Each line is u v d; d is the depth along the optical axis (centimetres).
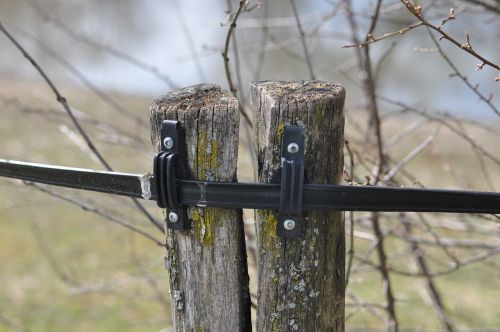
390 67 1312
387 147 575
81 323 811
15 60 1856
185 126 247
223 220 255
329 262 257
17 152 1207
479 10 513
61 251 960
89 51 1797
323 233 252
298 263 252
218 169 249
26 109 528
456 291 809
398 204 242
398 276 798
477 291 809
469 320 679
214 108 245
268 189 241
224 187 244
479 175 1005
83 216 1066
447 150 1107
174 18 1623
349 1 559
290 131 238
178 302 270
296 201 238
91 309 842
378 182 444
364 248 751
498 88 1256
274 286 255
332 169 249
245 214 567
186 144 249
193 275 263
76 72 533
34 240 998
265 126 247
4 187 1079
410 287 779
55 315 829
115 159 1025
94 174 275
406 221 498
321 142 243
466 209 244
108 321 811
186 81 1379
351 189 240
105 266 898
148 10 1623
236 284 264
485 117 1205
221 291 264
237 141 249
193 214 254
